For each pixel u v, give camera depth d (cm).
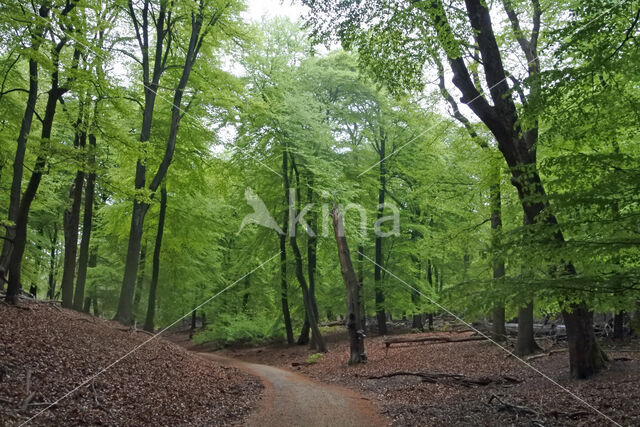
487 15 843
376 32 854
